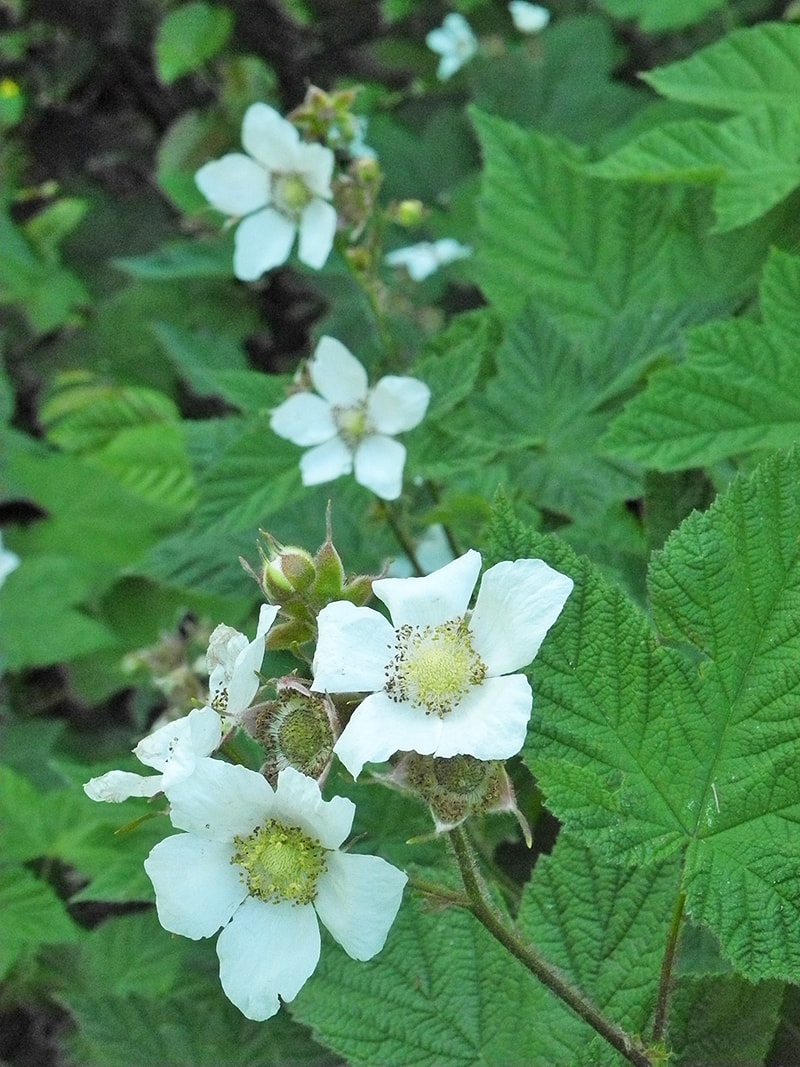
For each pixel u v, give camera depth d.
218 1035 0.39
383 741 0.23
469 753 0.22
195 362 0.66
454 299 0.66
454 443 0.42
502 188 0.47
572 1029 0.28
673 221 0.45
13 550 0.66
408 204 0.47
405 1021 0.29
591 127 0.64
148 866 0.24
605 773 0.25
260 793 0.23
